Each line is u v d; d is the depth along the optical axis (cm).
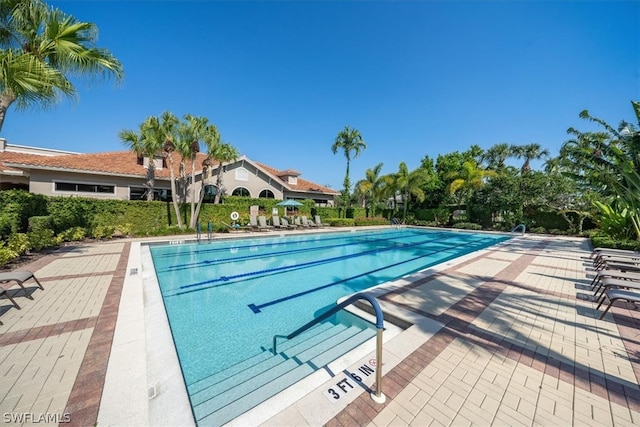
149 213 1481
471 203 2392
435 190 2803
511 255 1008
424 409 217
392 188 2597
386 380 254
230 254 1085
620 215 1272
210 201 1962
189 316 489
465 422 205
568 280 646
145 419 201
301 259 1041
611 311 447
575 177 1407
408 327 393
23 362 268
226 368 319
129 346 304
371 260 1059
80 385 235
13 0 590
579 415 215
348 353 304
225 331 429
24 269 661
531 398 234
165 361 291
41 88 544
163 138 1407
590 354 311
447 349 315
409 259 1089
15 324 356
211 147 1503
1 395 220
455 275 680
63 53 617
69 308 414
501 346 325
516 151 3064
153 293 523
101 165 1584
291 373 298
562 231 1895
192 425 204
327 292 649
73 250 927
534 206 2111
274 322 467
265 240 1463
